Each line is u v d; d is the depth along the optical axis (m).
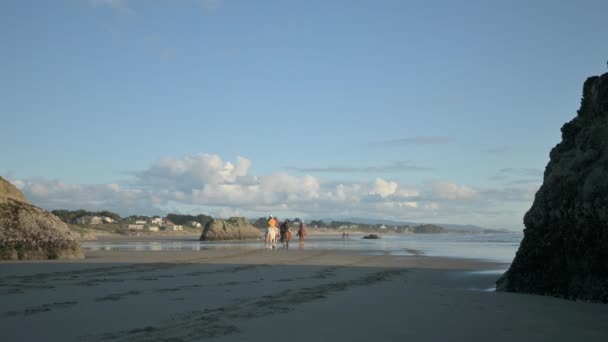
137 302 8.21
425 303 8.34
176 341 5.49
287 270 14.68
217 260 18.91
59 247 20.48
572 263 9.45
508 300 8.84
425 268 16.75
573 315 7.26
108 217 197.75
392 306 7.97
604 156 9.46
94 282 11.10
